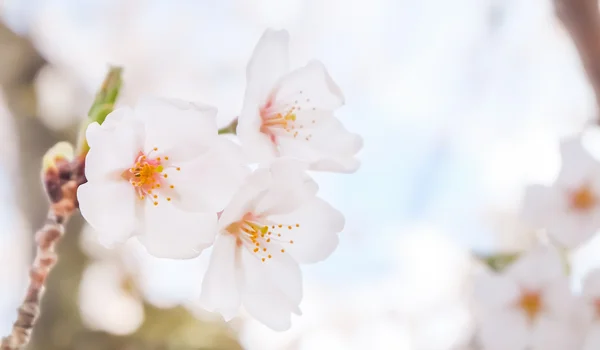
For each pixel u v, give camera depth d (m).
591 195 0.36
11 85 0.53
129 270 0.48
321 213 0.30
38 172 0.52
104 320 0.45
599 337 0.35
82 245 0.47
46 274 0.29
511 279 0.36
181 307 0.47
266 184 0.29
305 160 0.30
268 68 0.30
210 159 0.29
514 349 0.36
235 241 0.30
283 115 0.31
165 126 0.29
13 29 0.53
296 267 0.30
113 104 0.30
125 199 0.29
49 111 0.54
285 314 0.30
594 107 0.37
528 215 0.36
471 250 0.38
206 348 0.45
